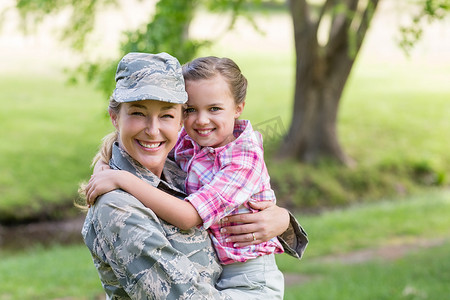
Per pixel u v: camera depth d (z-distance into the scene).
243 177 2.52
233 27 8.43
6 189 13.51
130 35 6.96
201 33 28.95
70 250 9.95
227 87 2.59
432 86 23.98
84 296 7.00
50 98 20.53
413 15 6.87
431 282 7.38
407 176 16.58
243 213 2.57
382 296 6.74
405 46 6.70
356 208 13.77
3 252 11.33
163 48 6.86
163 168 2.61
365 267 8.29
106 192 2.25
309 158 15.36
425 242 10.09
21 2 8.43
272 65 26.56
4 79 22.28
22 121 17.95
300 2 14.27
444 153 17.95
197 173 2.58
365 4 13.52
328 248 9.80
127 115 2.29
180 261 2.20
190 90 2.57
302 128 15.21
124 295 2.32
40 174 14.43
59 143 16.39
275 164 14.90
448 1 6.52
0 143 16.00
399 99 22.20
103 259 2.24
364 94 22.75
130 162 2.39
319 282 7.54
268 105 20.95
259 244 2.58
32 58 25.11
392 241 10.27
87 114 19.00
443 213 12.32
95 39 9.02
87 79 8.08
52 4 8.70
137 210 2.21
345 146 17.56
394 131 19.09
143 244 2.15
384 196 15.46
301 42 14.56
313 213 14.04
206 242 2.43
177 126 2.35
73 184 14.20
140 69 2.25
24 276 7.83
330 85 14.89
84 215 13.34
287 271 8.35
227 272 2.55
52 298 6.95
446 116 20.53
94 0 8.70
